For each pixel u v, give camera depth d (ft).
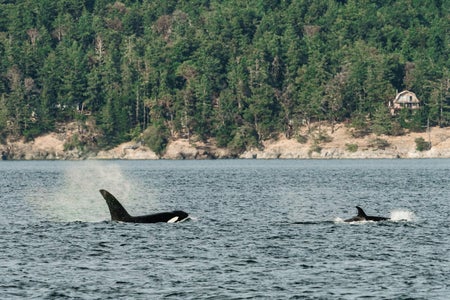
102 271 560.61
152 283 524.52
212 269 566.77
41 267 574.15
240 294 497.46
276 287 514.27
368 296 491.31
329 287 513.86
